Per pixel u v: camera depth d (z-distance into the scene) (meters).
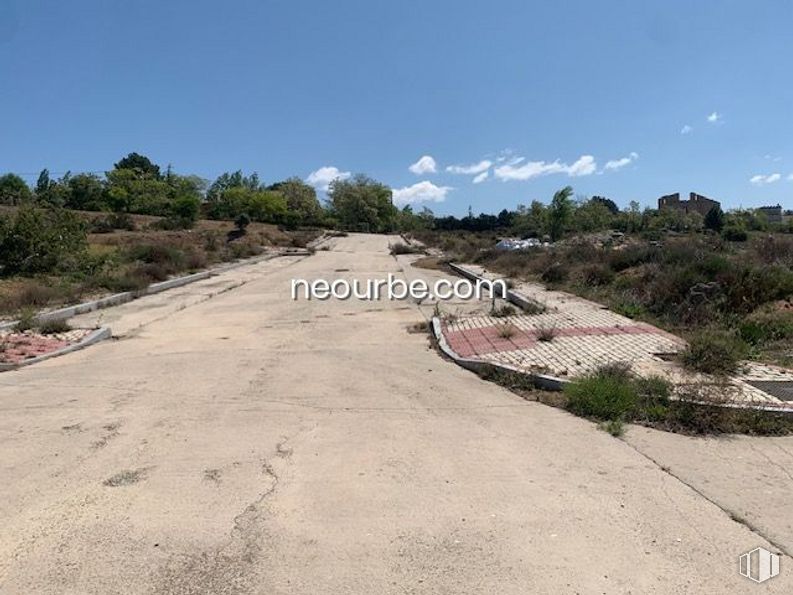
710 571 3.21
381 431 5.50
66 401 6.61
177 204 51.72
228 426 5.68
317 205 74.56
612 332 9.39
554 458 4.82
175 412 6.13
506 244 30.80
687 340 8.48
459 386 7.13
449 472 4.55
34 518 3.84
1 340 9.91
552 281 16.61
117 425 5.72
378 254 36.03
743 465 4.67
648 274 13.27
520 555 3.38
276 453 4.96
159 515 3.87
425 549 3.45
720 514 3.85
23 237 17.86
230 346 9.84
